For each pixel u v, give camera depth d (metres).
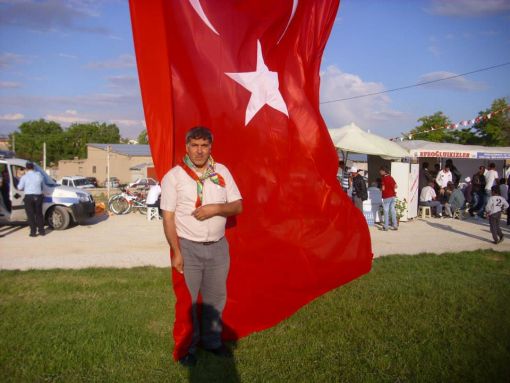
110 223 14.87
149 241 11.34
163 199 4.11
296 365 4.25
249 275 4.96
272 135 5.04
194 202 4.10
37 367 4.11
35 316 5.36
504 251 9.98
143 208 18.00
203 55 4.75
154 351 4.49
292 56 5.11
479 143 40.31
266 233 5.02
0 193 12.38
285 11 5.02
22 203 12.62
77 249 10.16
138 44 4.42
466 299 6.18
